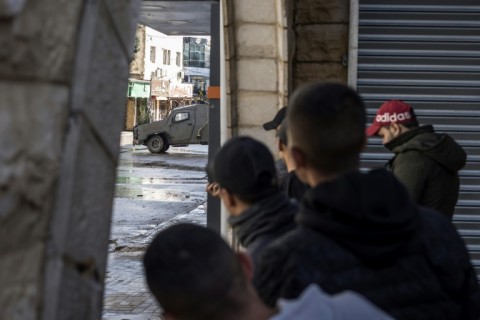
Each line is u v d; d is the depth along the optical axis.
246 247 2.46
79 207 1.87
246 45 6.99
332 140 2.04
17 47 1.57
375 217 1.86
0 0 1.48
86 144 1.89
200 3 8.45
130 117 65.88
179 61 82.56
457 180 4.67
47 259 1.74
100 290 2.18
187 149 40.06
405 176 4.51
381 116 4.66
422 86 7.26
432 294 1.94
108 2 2.01
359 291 1.86
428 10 7.21
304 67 7.21
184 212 17.92
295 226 2.42
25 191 1.61
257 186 2.41
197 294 1.47
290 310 1.48
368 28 7.25
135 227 15.52
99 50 1.94
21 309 1.64
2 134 1.52
